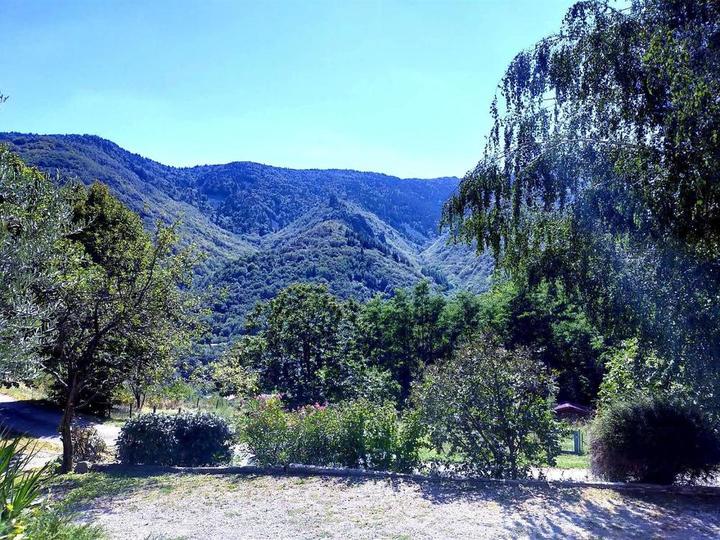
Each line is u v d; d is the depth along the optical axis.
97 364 9.53
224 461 9.71
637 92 6.64
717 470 7.34
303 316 32.38
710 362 6.54
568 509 6.45
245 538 5.73
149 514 6.57
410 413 8.98
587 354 32.00
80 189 21.67
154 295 9.19
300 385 30.53
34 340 5.50
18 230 6.28
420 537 5.64
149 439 9.42
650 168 6.61
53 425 16.30
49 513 4.06
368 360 34.84
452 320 38.88
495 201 8.36
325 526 6.04
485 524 6.00
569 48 7.49
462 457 8.55
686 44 6.06
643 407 7.60
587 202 7.34
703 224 6.13
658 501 6.71
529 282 8.45
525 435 8.03
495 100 8.41
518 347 8.86
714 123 5.63
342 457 8.80
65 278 7.92
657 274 6.86
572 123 7.61
